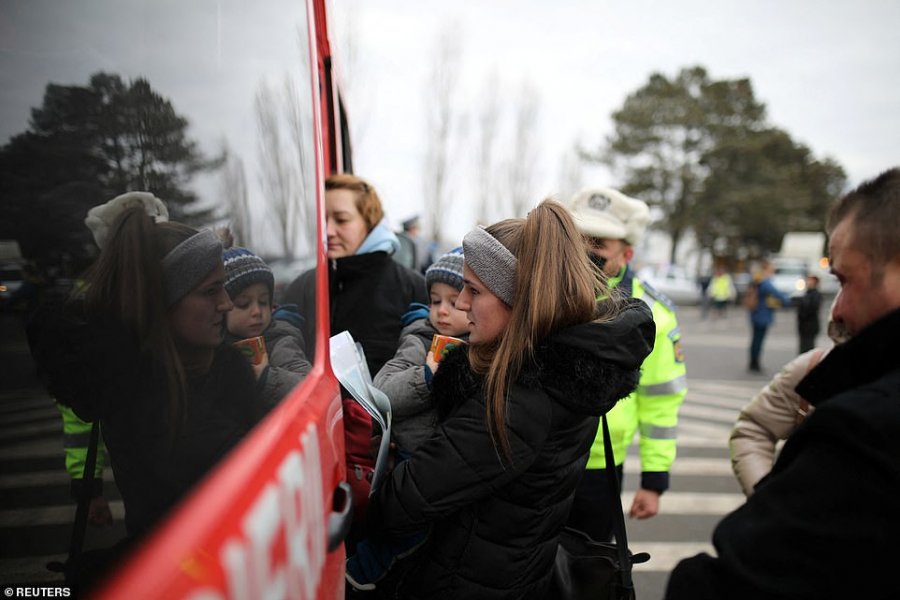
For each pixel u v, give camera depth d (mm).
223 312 713
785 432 1691
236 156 833
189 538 526
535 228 1239
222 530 563
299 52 1384
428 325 1854
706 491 4574
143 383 538
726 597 897
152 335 562
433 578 1293
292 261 1094
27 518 416
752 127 41094
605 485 2197
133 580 465
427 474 1197
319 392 1085
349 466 1338
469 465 1186
